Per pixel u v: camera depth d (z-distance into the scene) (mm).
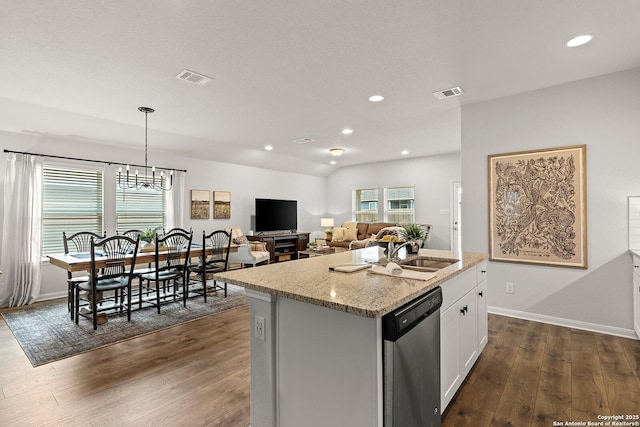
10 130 4254
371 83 3156
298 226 8867
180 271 4406
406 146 6348
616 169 2984
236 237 6762
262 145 6164
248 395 2131
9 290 4262
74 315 3820
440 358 1780
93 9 1965
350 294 1442
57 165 4730
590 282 3117
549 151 3275
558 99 3238
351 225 8547
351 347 1365
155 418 1890
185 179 6332
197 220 6531
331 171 9422
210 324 3549
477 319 2537
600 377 2275
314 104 3756
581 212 3135
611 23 2166
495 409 1942
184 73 2883
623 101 2947
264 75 2949
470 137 3752
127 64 2701
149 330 3352
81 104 3662
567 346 2787
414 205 7836
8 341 3057
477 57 2643
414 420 1457
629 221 2932
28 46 2395
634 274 2863
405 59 2664
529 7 1992
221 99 3555
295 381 1561
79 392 2170
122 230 5410
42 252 4594
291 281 1721
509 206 3506
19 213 4332
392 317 1297
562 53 2586
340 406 1403
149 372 2449
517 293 3492
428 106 3855
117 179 5367
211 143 5832
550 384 2201
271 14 2041
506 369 2414
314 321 1482
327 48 2477
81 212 4984
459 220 7172
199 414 1929
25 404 2035
